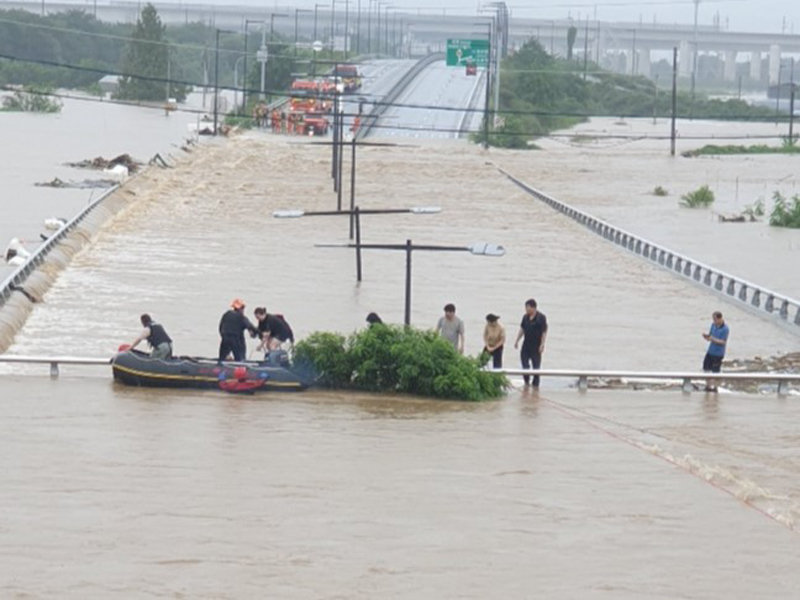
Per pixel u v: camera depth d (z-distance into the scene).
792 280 106.12
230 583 34.53
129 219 122.75
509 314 83.12
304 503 41.47
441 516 40.78
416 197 159.00
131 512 39.97
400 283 93.06
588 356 71.12
